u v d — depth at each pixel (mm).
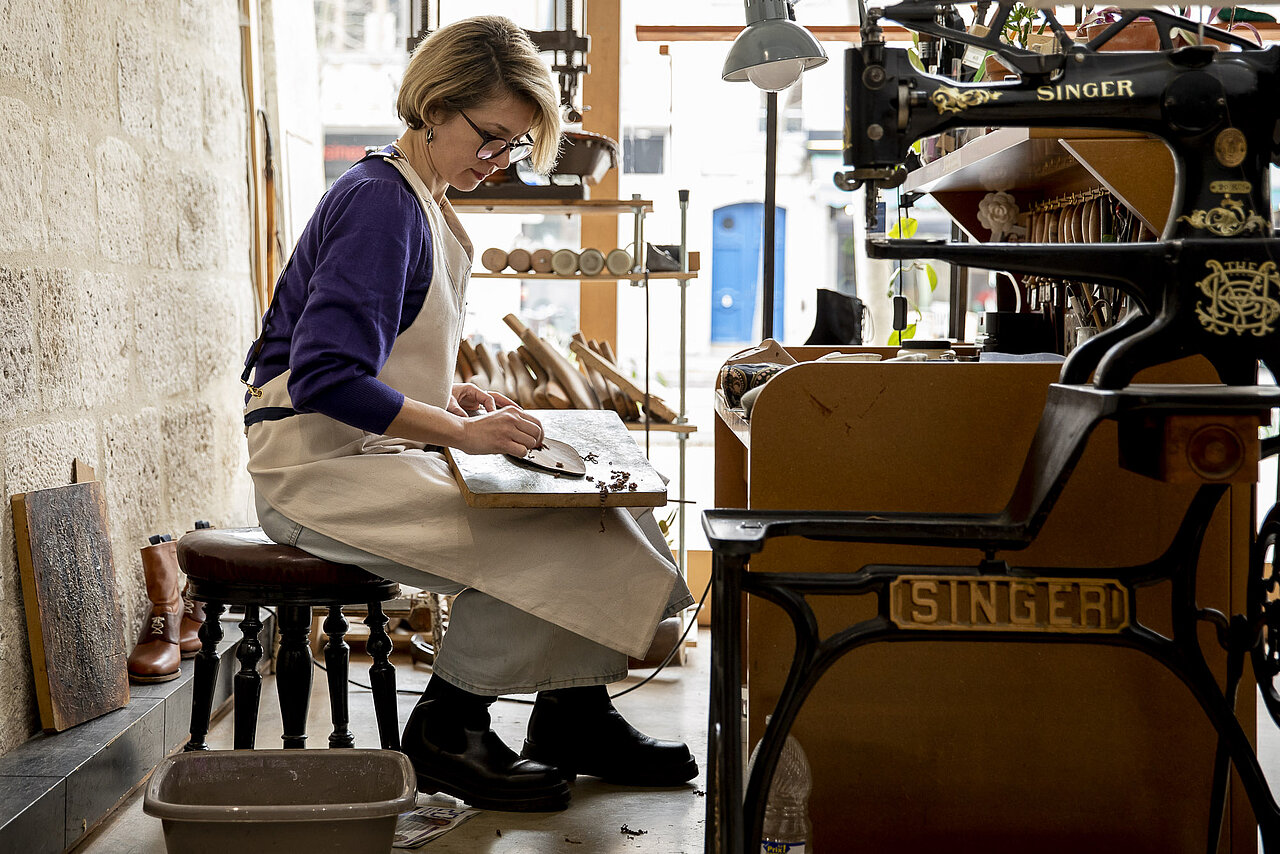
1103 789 1704
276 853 1572
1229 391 1198
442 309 2062
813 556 1698
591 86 3828
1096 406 1192
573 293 4004
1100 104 1316
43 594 2088
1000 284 2959
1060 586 1322
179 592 2662
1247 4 1338
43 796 1803
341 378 1810
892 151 1323
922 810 1718
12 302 2055
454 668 2039
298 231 3857
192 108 3076
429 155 2100
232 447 3381
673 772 2258
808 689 1310
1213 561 1675
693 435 4125
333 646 2139
